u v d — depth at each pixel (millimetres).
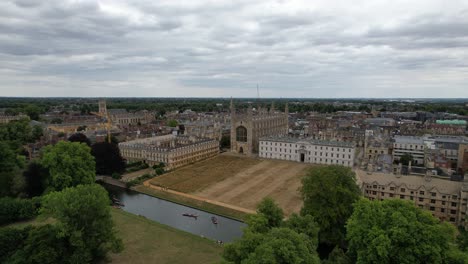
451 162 171500
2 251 69812
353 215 68750
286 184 152375
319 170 92750
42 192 119812
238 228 105438
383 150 199750
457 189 101875
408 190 107250
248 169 183500
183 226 106750
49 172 117812
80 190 77188
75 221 73562
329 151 196250
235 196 134625
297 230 67938
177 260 80375
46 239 70000
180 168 185875
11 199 102188
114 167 167875
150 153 190875
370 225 63250
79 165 121812
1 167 126562
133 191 145875
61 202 71750
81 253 69938
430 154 169500
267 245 52344
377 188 111938
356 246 64000
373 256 57469
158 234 95312
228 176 167625
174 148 187500
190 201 129500
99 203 76250
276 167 188625
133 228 99125
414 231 57594
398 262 56656
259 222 71375
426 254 55562
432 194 103812
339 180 88938
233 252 61812
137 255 82438
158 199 135125
